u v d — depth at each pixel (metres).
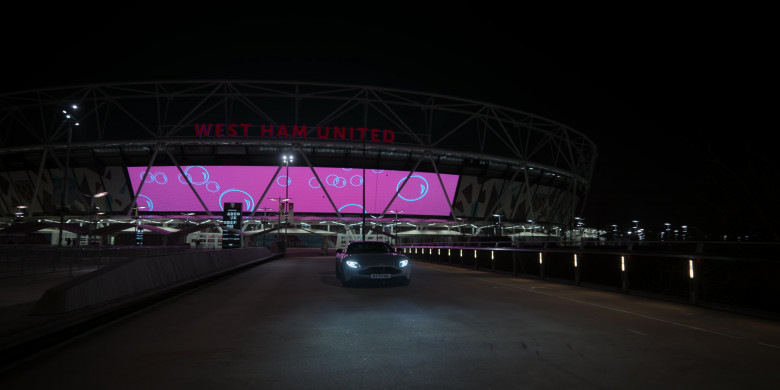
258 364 5.01
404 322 7.71
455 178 100.69
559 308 9.34
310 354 5.48
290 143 86.88
